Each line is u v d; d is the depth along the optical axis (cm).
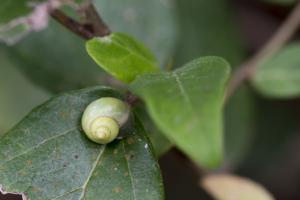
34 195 30
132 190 30
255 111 49
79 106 31
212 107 25
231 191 39
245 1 51
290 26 42
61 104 30
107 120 30
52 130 30
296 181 54
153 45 40
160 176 30
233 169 44
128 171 30
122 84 37
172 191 50
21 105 42
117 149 30
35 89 42
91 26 33
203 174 39
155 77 28
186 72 27
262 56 41
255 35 52
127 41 32
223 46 45
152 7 41
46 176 30
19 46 38
